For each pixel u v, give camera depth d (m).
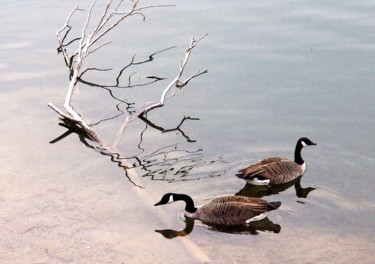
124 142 17.05
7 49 23.34
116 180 15.01
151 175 15.23
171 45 22.70
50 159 16.16
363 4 25.39
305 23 23.66
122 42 23.34
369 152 15.59
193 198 14.23
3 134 17.55
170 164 15.72
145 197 14.20
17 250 12.26
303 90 18.89
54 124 18.34
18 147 16.83
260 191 14.76
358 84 19.03
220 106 18.45
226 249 12.18
